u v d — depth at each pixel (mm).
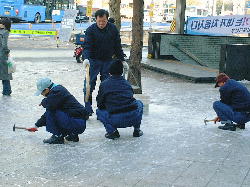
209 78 13031
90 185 4594
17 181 4648
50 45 22812
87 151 5824
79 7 43875
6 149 5793
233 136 6840
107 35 7602
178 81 13047
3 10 31047
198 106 9305
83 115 6117
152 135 6762
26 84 11234
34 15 34312
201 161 5512
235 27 17938
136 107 6430
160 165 5316
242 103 7051
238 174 5051
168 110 8742
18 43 22703
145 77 13672
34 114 8016
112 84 6383
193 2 57094
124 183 4676
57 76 12766
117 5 16391
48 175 4863
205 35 17906
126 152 5828
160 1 55750
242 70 12969
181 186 4621
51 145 6062
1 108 8375
